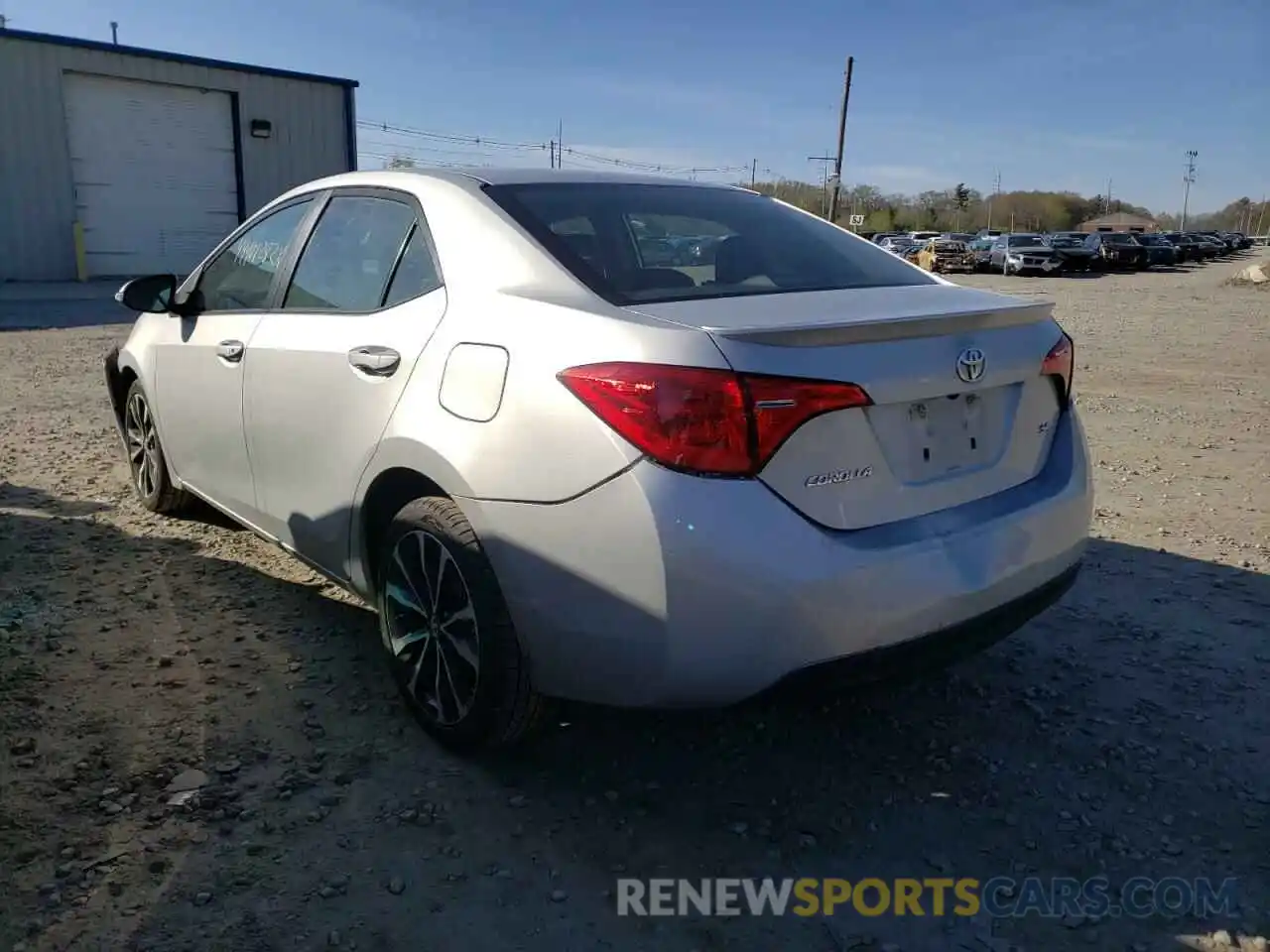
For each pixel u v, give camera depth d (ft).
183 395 14.12
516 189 10.75
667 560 7.75
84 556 14.80
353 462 10.43
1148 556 15.89
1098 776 9.86
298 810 8.96
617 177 11.83
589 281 9.30
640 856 8.56
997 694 11.41
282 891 7.97
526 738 9.59
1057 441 10.23
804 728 10.62
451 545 9.19
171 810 8.88
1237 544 16.49
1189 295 88.28
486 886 8.13
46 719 10.27
